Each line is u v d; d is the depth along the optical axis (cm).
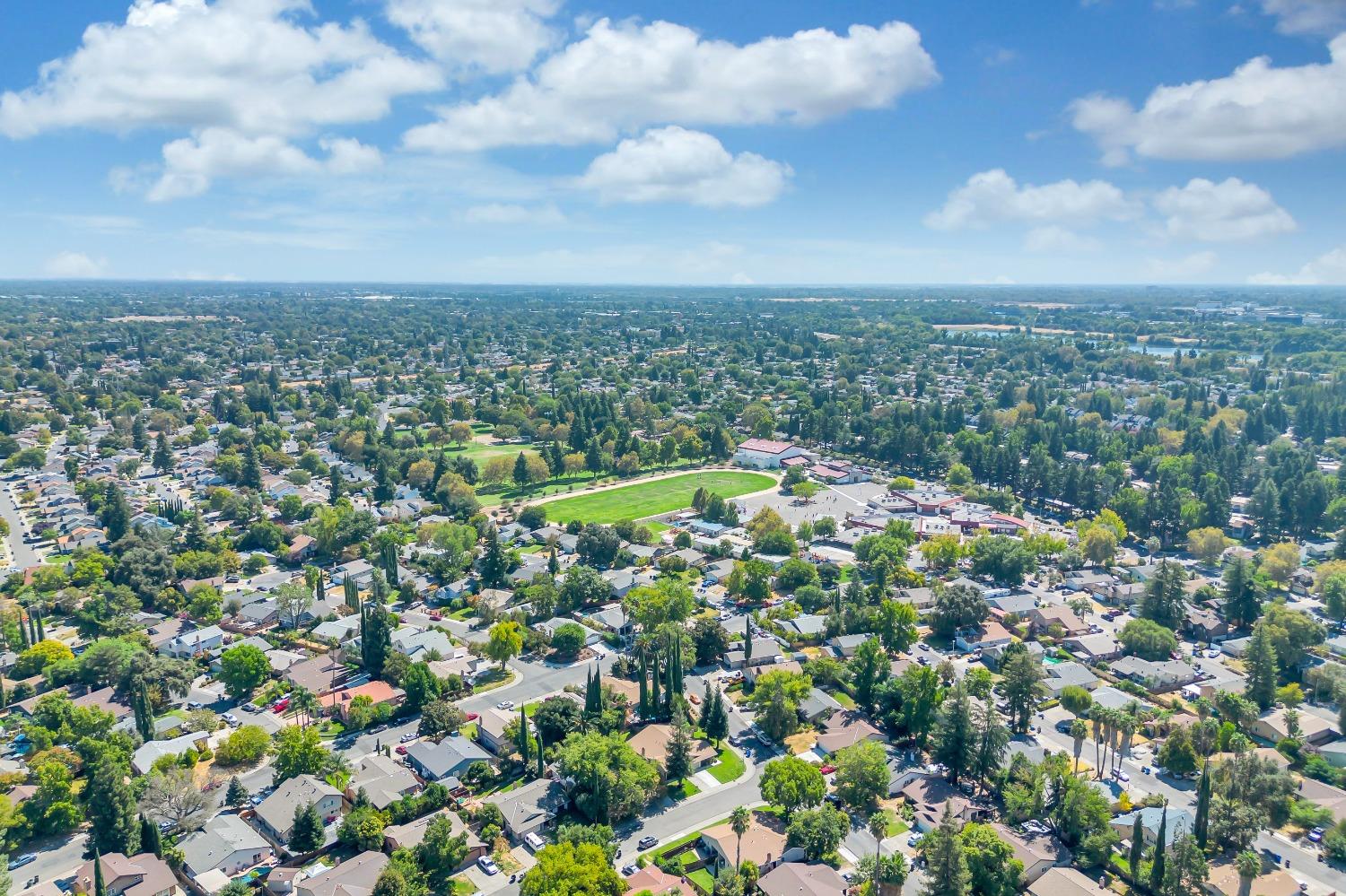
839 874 14462
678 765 16950
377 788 16462
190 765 17575
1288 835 15775
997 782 16775
